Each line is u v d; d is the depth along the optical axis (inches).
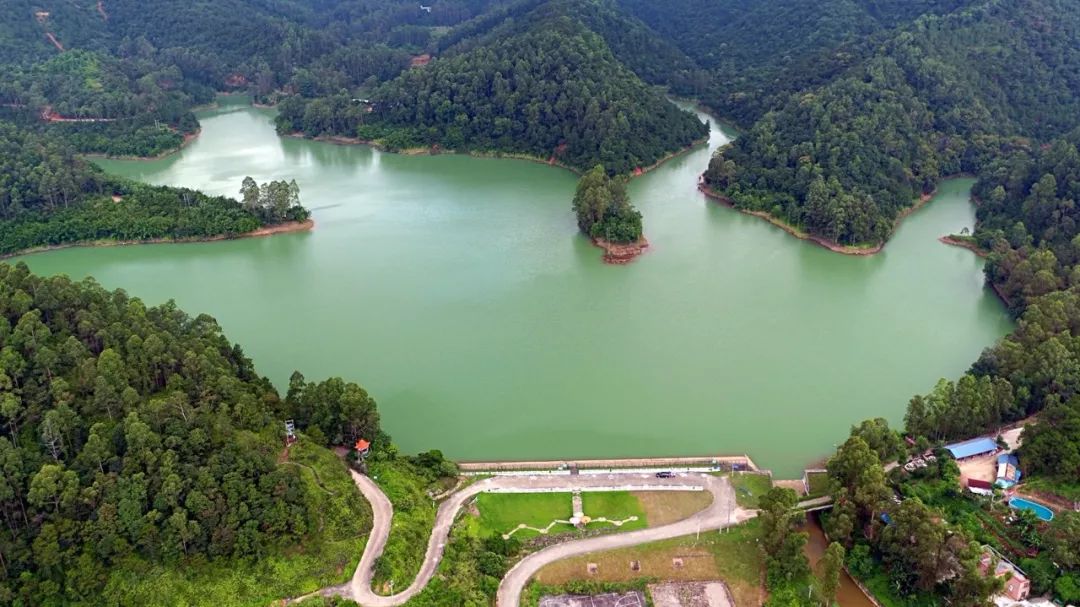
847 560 4621.1
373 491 5014.8
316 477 4913.9
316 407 5521.7
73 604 4138.8
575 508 5049.2
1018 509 4847.4
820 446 5777.6
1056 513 4847.4
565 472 5393.7
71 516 4335.6
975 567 4165.8
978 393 5615.2
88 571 4185.5
